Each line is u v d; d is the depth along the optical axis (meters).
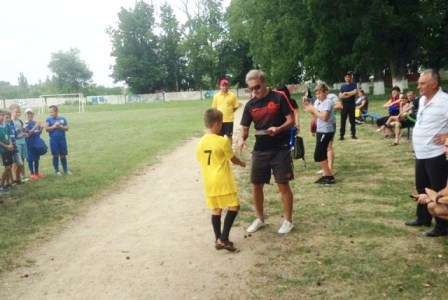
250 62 71.75
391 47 29.47
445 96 5.27
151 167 11.11
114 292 4.50
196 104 47.94
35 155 10.22
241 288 4.44
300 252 5.23
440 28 33.62
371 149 11.82
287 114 5.62
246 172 9.91
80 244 5.90
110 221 6.86
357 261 4.86
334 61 32.00
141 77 75.25
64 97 66.12
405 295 4.08
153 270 4.96
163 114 32.56
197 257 5.26
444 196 4.46
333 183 8.37
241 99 54.38
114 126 23.69
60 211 7.43
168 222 6.66
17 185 9.48
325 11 28.14
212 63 71.94
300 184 8.50
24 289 4.66
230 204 5.36
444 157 5.30
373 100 28.28
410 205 6.76
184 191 8.55
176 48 75.31
